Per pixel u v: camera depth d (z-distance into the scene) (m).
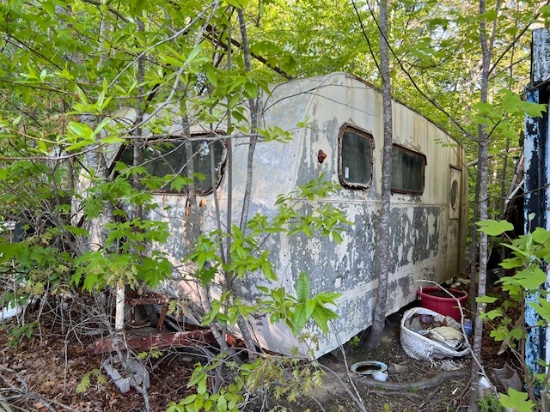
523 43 5.26
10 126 1.97
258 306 2.01
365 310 3.73
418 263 4.89
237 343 3.16
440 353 3.56
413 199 4.71
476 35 3.48
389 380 3.22
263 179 2.94
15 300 3.40
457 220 6.39
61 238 2.97
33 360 3.20
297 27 5.74
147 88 2.59
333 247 3.24
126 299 3.19
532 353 2.87
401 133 4.42
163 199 3.60
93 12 2.65
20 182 2.65
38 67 2.63
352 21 5.82
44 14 2.49
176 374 3.11
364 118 3.68
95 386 2.85
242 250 2.05
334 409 2.80
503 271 5.18
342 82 3.36
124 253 2.52
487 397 2.69
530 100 2.94
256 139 2.48
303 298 1.63
